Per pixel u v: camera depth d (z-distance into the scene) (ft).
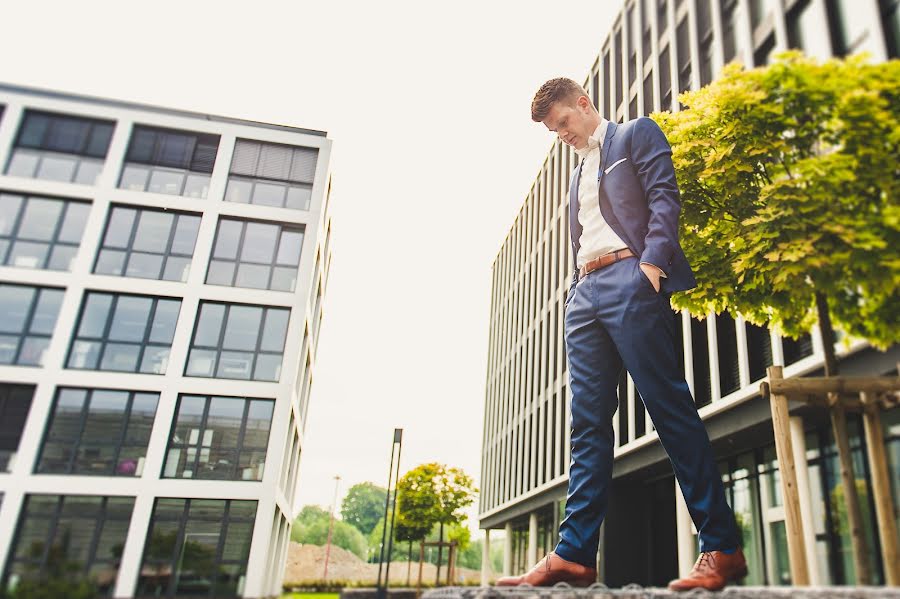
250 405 56.90
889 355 25.53
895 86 13.60
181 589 50.14
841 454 12.23
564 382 73.92
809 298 15.74
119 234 61.82
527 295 101.40
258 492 53.62
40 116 64.49
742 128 16.20
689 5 48.60
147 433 54.80
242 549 51.83
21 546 49.73
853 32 28.45
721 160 17.03
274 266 62.69
